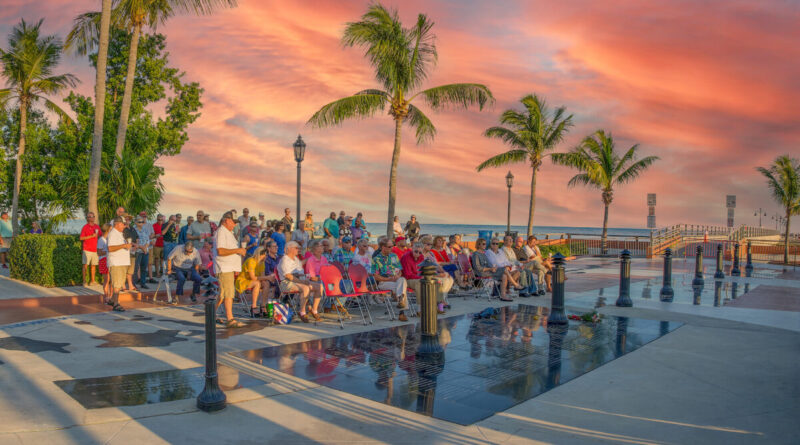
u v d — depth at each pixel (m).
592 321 9.24
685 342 7.75
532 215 27.06
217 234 8.55
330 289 9.01
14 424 4.29
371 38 16.69
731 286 15.30
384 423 4.52
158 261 14.28
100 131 14.12
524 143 26.62
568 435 4.29
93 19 16.86
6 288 11.79
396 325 8.94
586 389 5.53
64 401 4.86
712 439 4.23
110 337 7.62
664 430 4.42
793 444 4.13
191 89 24.06
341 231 18.30
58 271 12.38
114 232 9.92
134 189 15.25
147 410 4.70
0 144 24.77
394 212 18.41
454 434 4.29
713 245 30.92
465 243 23.42
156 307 10.48
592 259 27.16
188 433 4.24
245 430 4.32
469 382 5.72
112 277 9.97
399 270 10.11
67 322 8.70
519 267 12.65
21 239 13.23
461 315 9.98
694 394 5.39
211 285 11.43
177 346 7.16
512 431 4.37
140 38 22.61
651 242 28.34
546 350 7.21
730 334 8.32
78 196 15.83
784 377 6.00
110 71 22.62
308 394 5.26
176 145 23.69
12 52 23.16
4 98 23.39
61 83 24.31
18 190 23.22
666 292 12.62
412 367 6.28
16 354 6.53
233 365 6.27
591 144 30.27
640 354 7.02
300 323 9.00
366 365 6.36
